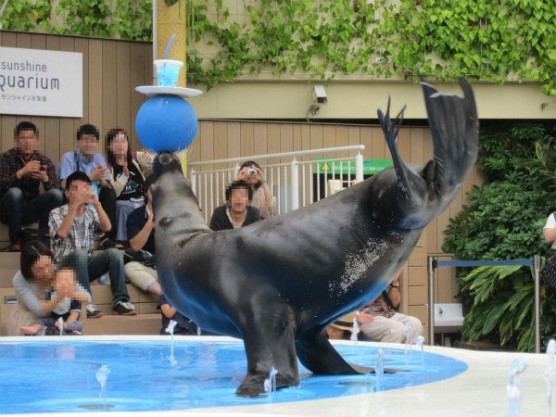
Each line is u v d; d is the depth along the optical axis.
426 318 15.27
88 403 4.78
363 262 5.25
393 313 11.96
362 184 5.31
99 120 16.42
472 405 4.21
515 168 18.14
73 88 16.14
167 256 5.61
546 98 19.11
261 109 18.66
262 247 5.23
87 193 12.93
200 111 18.47
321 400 4.41
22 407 4.68
